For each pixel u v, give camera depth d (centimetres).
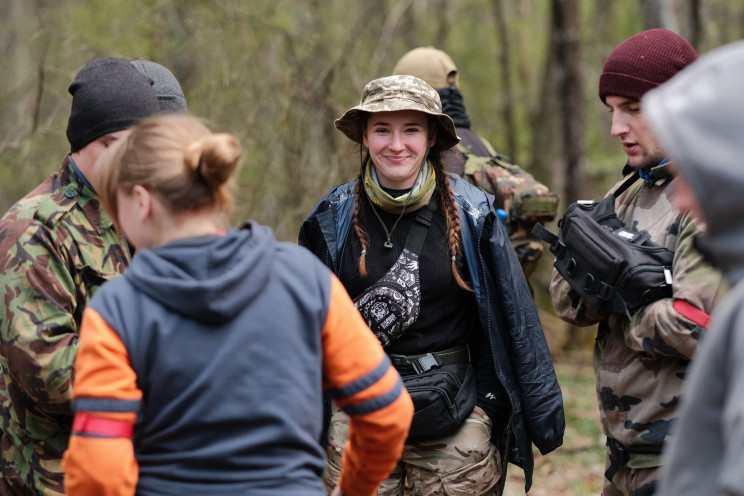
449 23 2294
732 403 206
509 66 2312
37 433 383
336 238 507
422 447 486
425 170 498
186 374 281
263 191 1273
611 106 465
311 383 297
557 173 2047
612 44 2594
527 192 685
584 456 943
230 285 282
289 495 285
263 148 1270
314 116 1305
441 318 493
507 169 710
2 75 1591
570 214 466
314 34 1298
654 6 1245
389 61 1588
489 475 493
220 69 1266
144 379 283
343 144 1254
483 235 499
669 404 417
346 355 308
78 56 1295
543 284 1655
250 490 282
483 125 2273
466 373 500
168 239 297
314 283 304
